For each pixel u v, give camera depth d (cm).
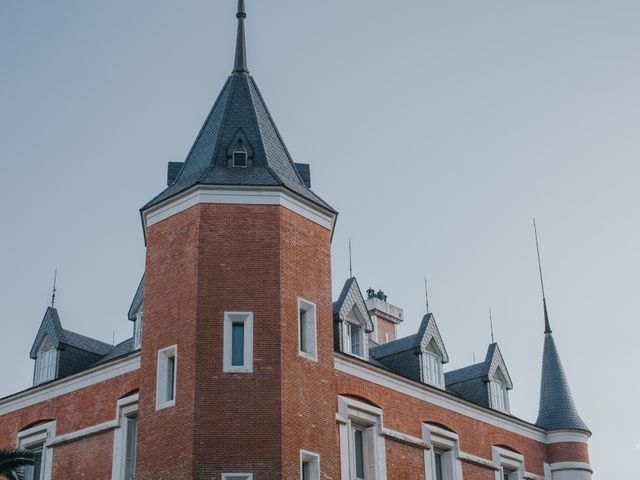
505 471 4403
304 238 3534
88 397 3778
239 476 3067
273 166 3681
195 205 3456
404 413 3875
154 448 3206
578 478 4544
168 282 3428
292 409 3216
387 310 5409
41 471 3841
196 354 3212
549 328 4938
